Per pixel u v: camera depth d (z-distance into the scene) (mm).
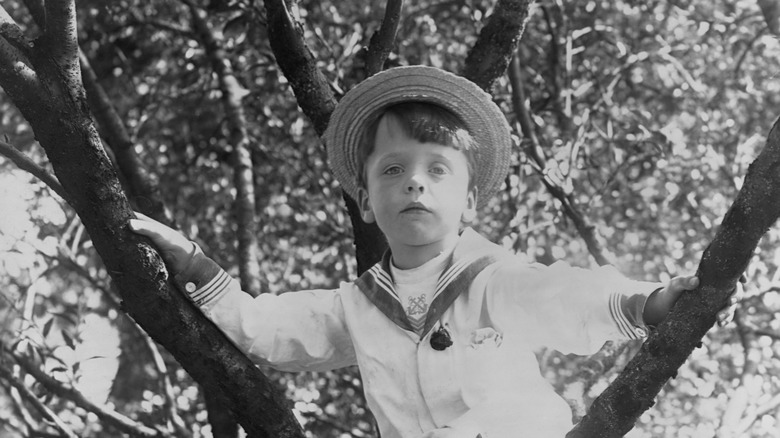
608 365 7270
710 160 8172
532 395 3211
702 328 2918
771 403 6520
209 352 3305
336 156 3818
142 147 9102
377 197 3404
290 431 3385
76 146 3029
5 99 9188
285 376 8344
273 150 9273
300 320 3520
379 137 3463
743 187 2844
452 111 3619
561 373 7191
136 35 9570
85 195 3070
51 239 6891
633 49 9203
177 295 3270
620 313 3094
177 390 8141
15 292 7316
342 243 8906
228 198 9359
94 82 6410
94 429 7910
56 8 2967
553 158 7641
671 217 8570
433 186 3373
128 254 3123
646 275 8203
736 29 8922
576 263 7961
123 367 8609
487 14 8617
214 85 9250
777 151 2770
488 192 3775
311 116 4793
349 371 8492
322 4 8875
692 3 9188
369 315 3475
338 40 8492
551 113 9102
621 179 8727
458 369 3268
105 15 9398
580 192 8594
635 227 8609
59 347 6516
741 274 2879
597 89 9109
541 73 9320
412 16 8945
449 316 3346
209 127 9594
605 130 8945
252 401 3348
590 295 3156
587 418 3080
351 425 8445
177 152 9578
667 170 8516
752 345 7480
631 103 9227
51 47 3014
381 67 4941
